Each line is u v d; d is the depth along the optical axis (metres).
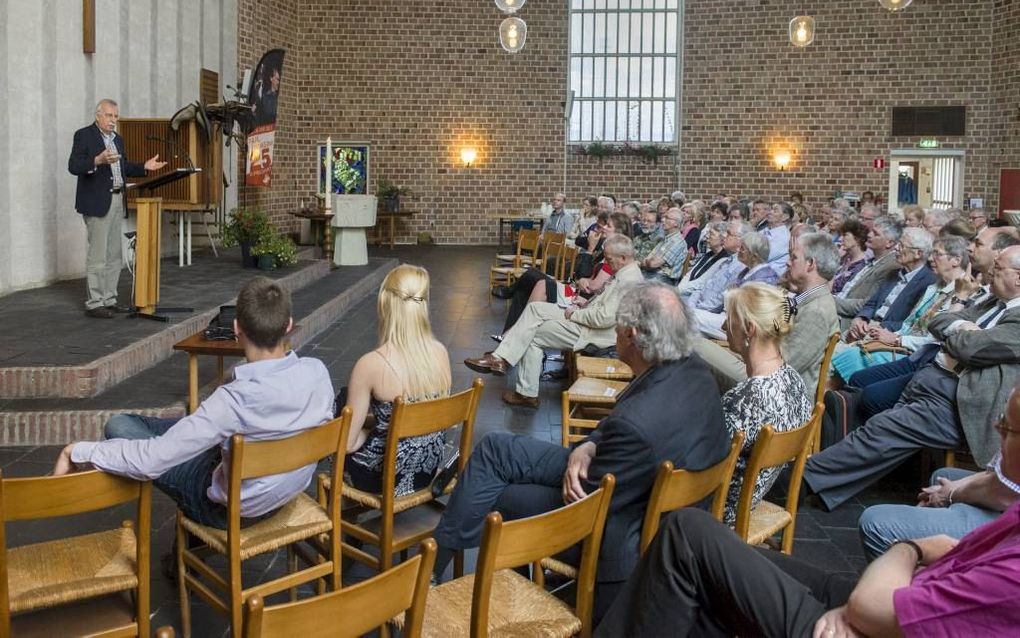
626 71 22.58
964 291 6.18
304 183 22.23
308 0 21.89
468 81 22.20
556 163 22.47
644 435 3.07
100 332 7.70
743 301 3.70
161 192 12.73
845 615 2.30
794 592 2.39
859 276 7.90
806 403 3.74
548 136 22.38
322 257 16.56
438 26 22.06
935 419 4.89
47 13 10.84
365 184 22.34
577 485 3.22
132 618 2.92
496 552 2.36
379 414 3.78
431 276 15.73
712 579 2.48
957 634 2.04
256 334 3.34
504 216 20.88
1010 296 4.76
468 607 2.83
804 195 21.64
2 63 10.09
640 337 3.30
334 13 21.95
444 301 12.75
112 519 4.77
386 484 3.54
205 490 3.37
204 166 12.88
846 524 4.95
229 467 3.10
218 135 13.45
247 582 4.08
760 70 21.62
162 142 12.60
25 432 5.94
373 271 14.79
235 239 13.00
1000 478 3.50
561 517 2.53
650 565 2.57
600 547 3.12
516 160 22.44
